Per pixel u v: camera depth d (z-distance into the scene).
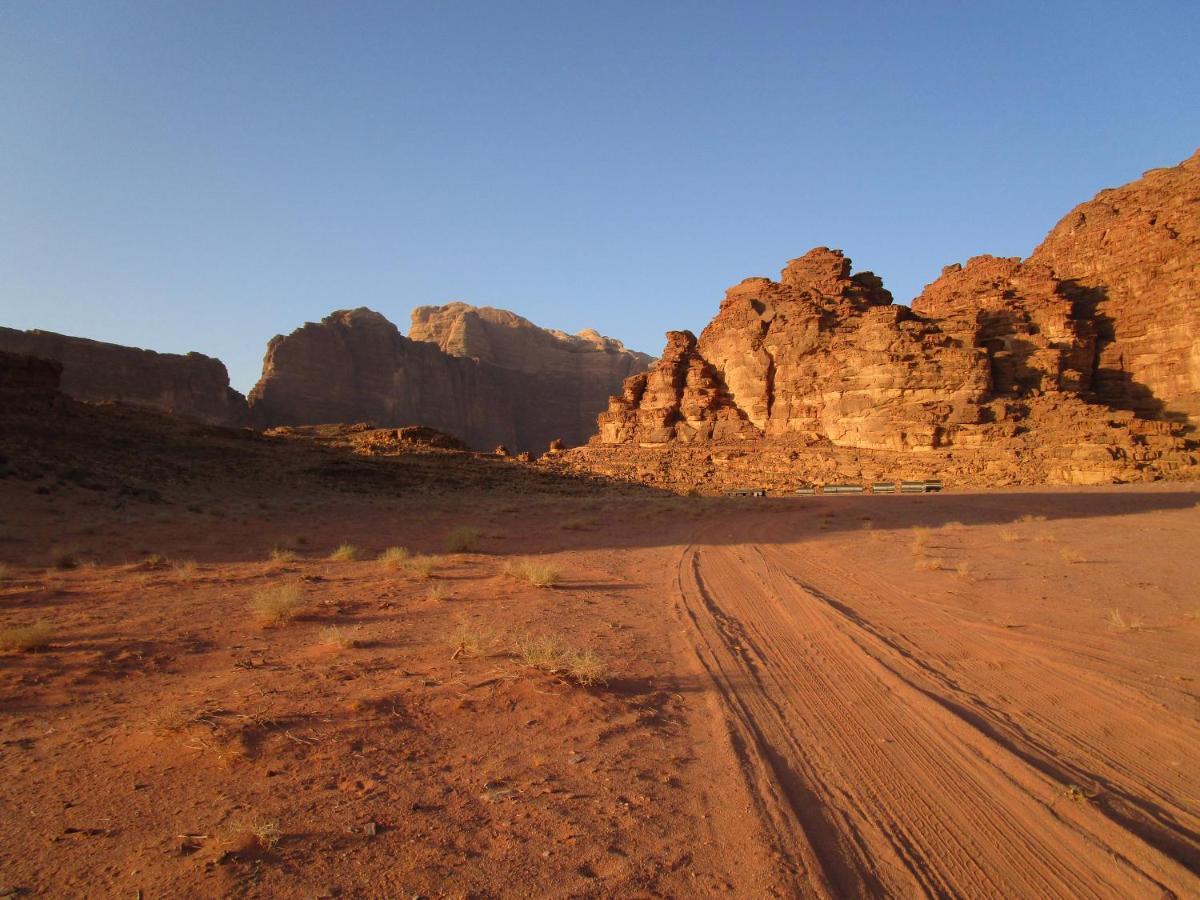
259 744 5.74
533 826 4.66
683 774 5.63
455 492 58.09
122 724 6.21
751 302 88.44
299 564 18.16
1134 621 10.84
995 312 76.88
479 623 10.82
